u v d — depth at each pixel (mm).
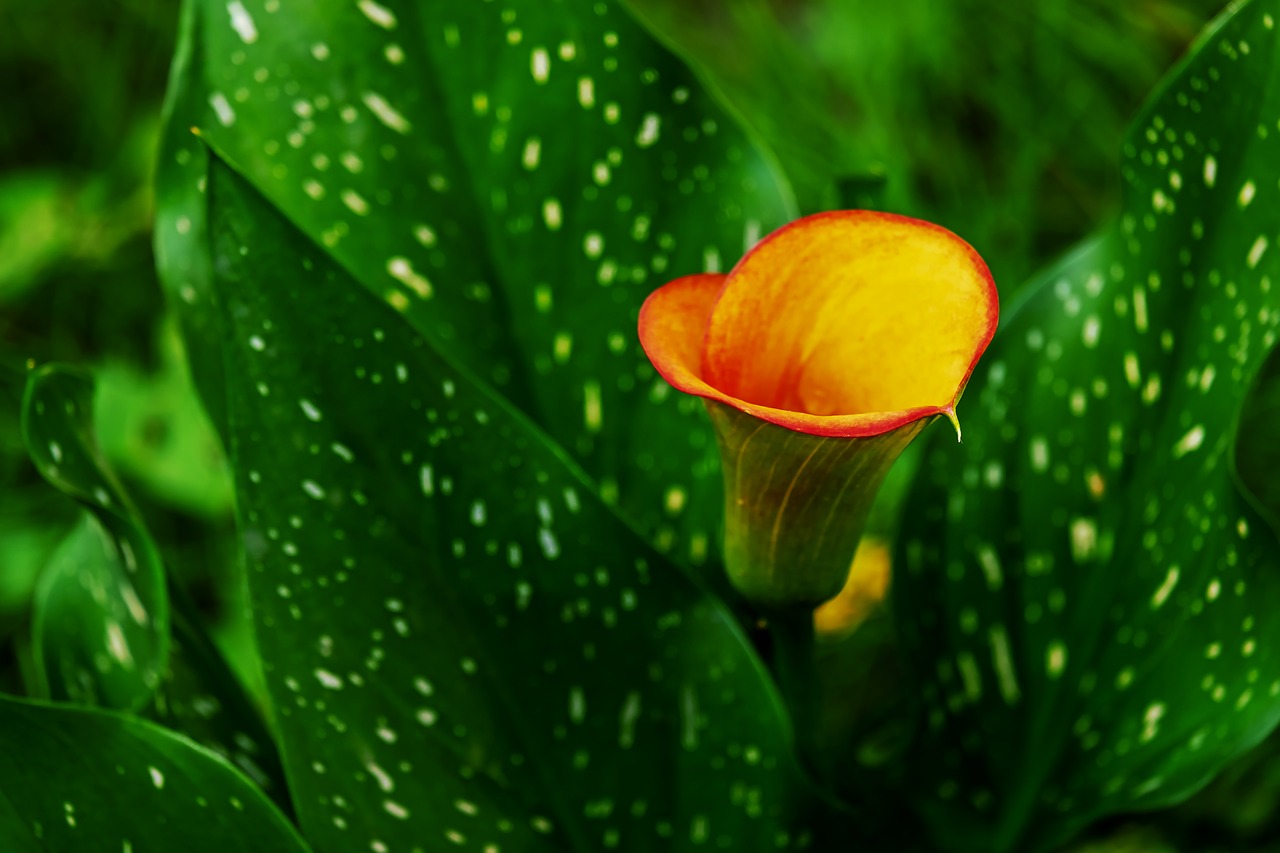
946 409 494
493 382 618
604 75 608
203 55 603
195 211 604
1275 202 562
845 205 611
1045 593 618
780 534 532
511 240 617
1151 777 594
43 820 548
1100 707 610
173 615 597
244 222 528
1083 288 613
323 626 551
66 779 544
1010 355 619
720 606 564
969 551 623
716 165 614
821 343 525
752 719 573
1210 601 588
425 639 558
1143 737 600
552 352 621
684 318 526
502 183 615
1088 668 613
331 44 605
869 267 518
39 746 541
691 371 520
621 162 614
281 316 535
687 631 567
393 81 608
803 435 507
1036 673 620
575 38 606
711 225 617
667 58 607
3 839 549
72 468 572
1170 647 599
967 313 508
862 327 522
